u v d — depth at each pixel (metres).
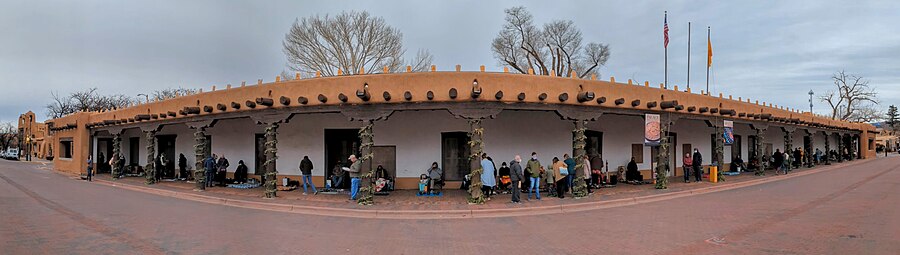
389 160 16.84
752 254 7.16
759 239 8.15
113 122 22.92
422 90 13.28
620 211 11.82
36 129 70.62
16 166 38.88
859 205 11.87
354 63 39.81
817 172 24.77
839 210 11.12
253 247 7.96
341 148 17.50
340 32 39.25
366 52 39.84
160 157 22.23
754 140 28.52
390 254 7.56
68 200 14.28
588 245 8.03
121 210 12.19
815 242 7.82
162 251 7.59
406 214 11.63
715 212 11.24
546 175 15.54
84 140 26.19
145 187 18.25
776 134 31.69
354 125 17.17
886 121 94.00
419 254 7.56
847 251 7.21
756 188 16.83
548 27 49.28
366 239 8.72
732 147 26.08
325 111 14.08
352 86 13.72
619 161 19.11
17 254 7.32
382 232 9.41
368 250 7.83
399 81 13.43
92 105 53.97
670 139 21.39
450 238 8.79
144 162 25.67
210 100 16.84
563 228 9.66
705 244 7.88
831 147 41.47
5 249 7.64
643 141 19.95
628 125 19.55
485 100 13.10
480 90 12.69
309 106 14.17
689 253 7.32
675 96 17.70
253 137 19.27
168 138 23.64
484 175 13.02
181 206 13.16
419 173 16.66
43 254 7.32
